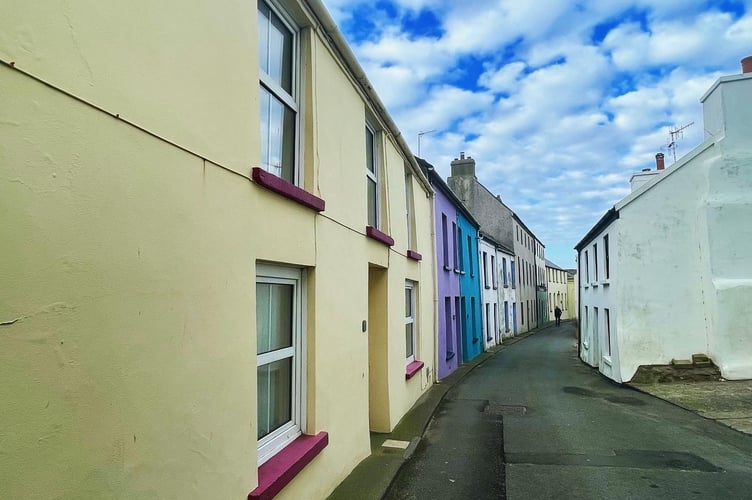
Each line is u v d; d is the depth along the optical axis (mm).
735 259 12945
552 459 6805
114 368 2188
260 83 4082
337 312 5340
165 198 2561
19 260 1771
